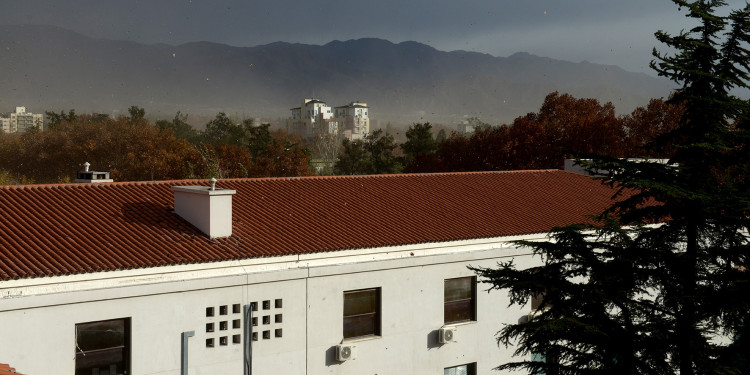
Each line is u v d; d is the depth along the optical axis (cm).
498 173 3809
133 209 2578
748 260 1678
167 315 2162
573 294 1759
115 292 2059
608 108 9094
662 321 1700
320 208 2902
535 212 3228
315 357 2439
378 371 2564
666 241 1756
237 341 2300
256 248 2405
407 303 2630
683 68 1709
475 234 2811
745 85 1717
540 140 8269
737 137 1694
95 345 2072
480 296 2791
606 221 1903
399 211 3000
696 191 1659
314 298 2433
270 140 11681
